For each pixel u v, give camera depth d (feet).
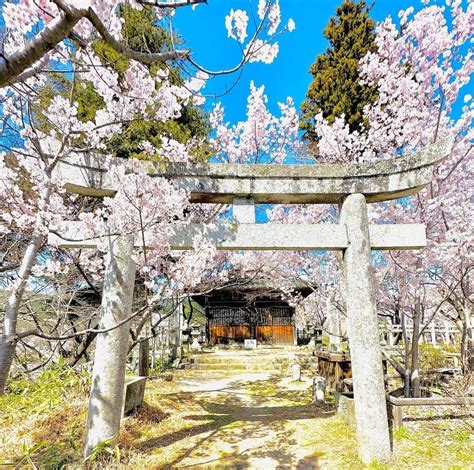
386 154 21.38
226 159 23.70
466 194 19.21
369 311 14.43
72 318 29.73
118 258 14.21
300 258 27.43
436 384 22.62
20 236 19.16
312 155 29.53
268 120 21.80
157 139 25.93
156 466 13.08
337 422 17.98
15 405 17.51
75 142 16.47
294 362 36.81
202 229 14.99
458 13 17.22
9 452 13.47
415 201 20.79
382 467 12.73
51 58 10.32
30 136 12.67
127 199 12.56
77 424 15.76
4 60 5.11
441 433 15.02
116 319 13.71
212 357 41.11
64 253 21.11
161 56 7.34
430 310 32.58
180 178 15.30
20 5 6.73
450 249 17.31
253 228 15.15
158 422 18.37
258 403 24.04
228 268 28.35
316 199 16.42
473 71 17.31
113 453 12.42
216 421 19.26
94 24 5.71
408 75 18.93
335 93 36.45
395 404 15.44
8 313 8.50
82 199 21.95
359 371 14.06
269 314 58.29
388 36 19.71
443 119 19.27
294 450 14.85
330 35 40.24
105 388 13.16
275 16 9.40
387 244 15.48
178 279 14.08
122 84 16.02
